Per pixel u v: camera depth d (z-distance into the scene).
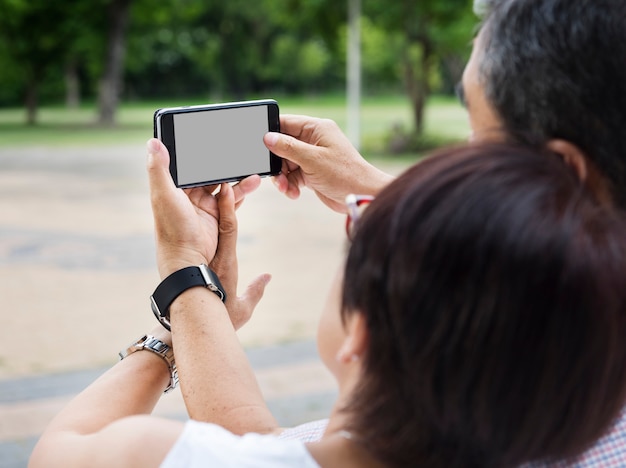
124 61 43.59
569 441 0.77
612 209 0.78
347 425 0.81
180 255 1.08
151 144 1.09
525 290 0.71
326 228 10.16
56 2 33.34
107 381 1.06
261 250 8.80
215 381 0.98
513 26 0.97
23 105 51.19
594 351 0.73
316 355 5.15
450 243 0.72
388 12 20.80
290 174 1.49
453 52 21.56
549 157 0.78
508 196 0.72
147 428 0.86
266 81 53.88
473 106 1.04
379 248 0.76
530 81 0.96
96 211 11.45
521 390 0.73
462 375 0.73
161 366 1.09
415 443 0.77
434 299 0.72
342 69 52.56
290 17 23.20
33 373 4.91
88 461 0.88
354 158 1.41
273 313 6.23
